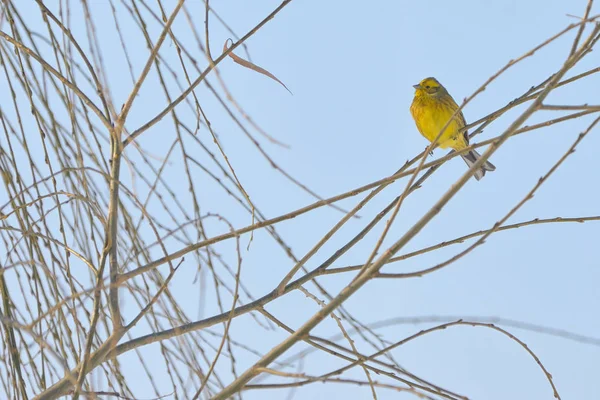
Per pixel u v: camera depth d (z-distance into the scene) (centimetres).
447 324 600
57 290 621
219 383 651
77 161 666
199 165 671
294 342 557
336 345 578
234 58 642
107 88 580
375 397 592
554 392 640
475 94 530
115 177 630
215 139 657
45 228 657
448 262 551
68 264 632
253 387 558
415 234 534
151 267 634
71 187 679
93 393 521
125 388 638
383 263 538
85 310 663
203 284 532
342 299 546
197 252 673
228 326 556
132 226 659
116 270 626
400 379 607
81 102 683
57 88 679
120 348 636
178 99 639
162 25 664
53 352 461
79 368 605
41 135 668
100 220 627
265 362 557
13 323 471
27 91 663
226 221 588
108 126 629
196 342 664
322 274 720
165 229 688
